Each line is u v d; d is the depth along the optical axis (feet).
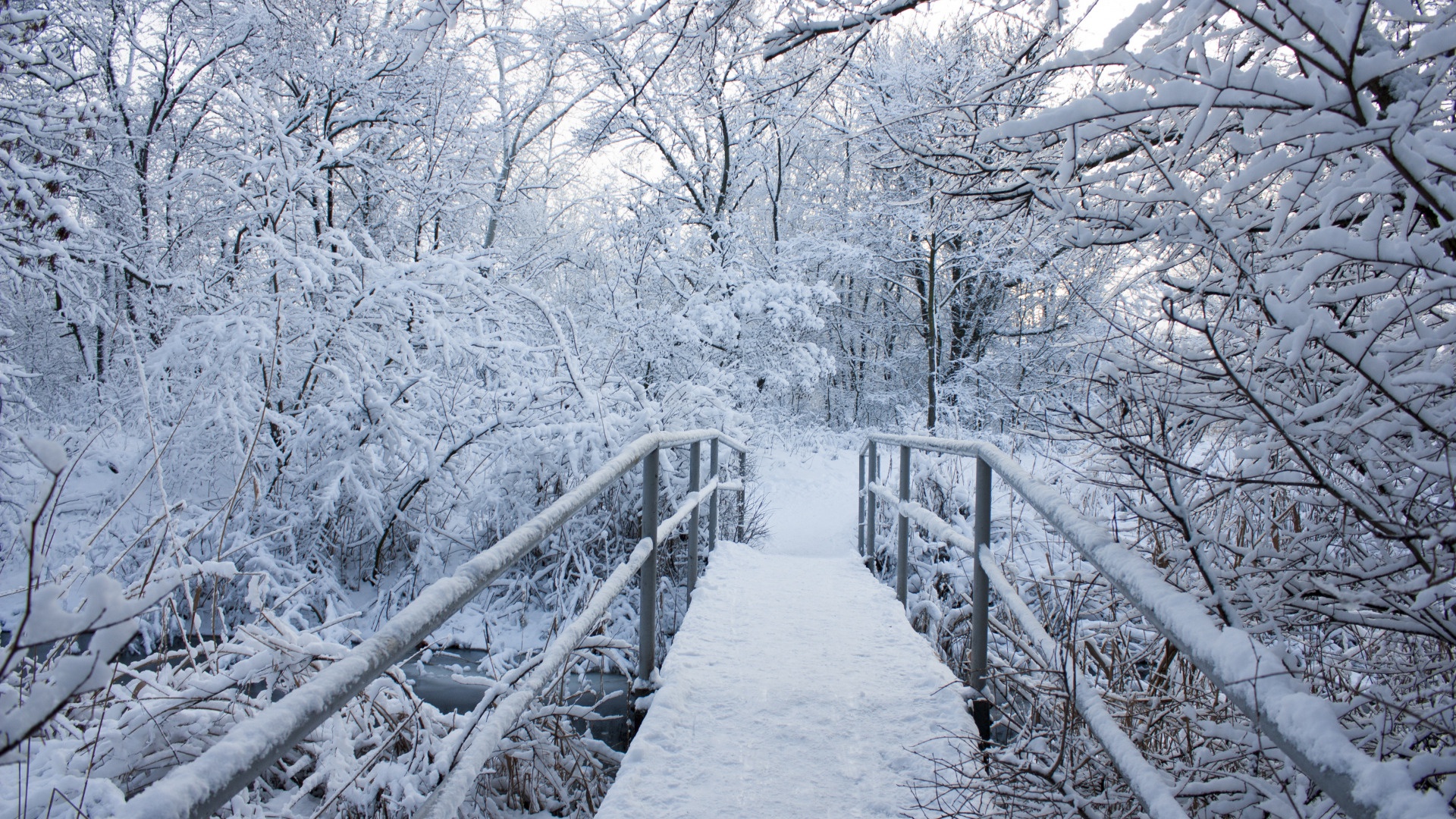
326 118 33.40
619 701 16.11
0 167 21.12
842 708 8.92
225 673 8.20
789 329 51.88
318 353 24.20
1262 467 5.57
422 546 23.99
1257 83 4.90
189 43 33.01
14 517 21.31
